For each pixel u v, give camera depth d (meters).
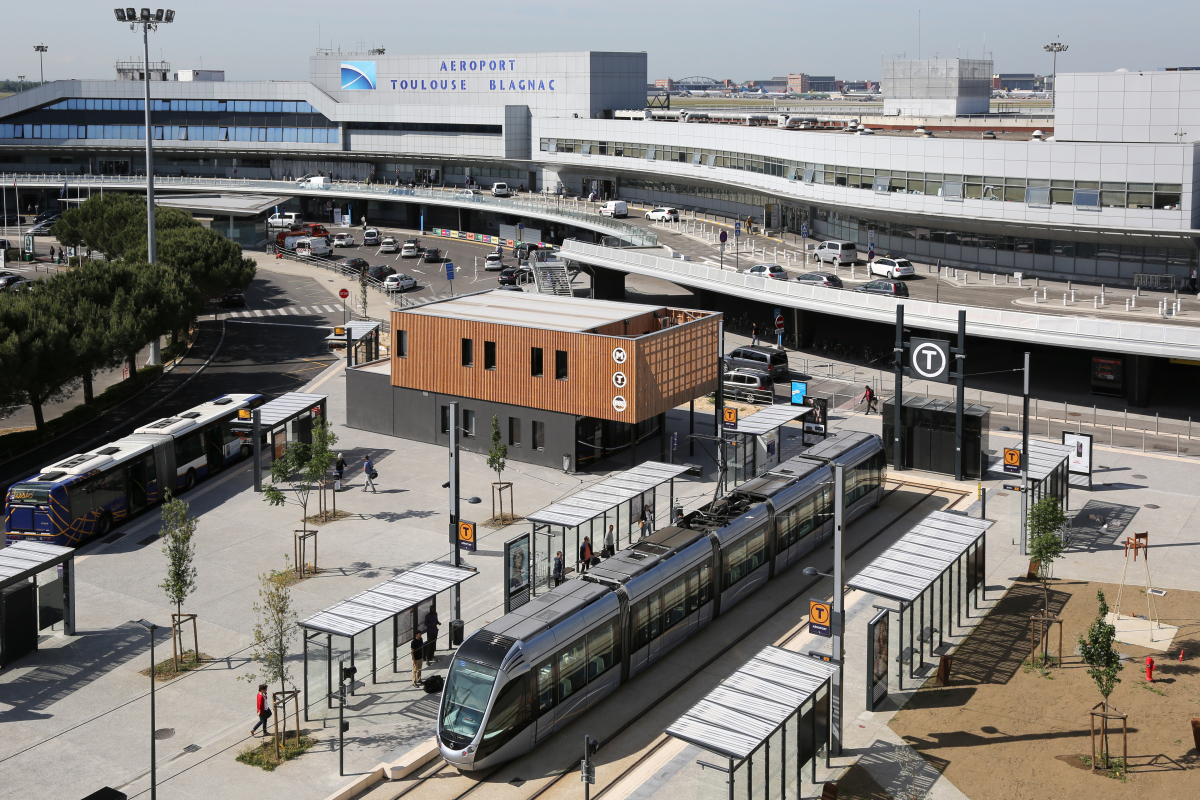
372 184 174.88
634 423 63.66
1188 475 62.81
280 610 38.66
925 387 82.94
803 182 110.44
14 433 73.38
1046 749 35.06
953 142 93.19
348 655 39.38
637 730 37.44
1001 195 90.88
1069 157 86.38
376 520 57.25
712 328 70.06
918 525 45.69
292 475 64.12
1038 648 42.16
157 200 154.50
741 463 63.00
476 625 45.06
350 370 74.38
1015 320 73.81
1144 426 72.75
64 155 184.12
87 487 54.38
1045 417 75.12
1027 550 51.53
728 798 30.80
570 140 155.50
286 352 97.75
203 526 56.47
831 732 35.06
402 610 39.44
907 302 78.75
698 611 44.41
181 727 37.69
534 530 47.56
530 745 36.00
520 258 138.75
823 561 52.38
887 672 39.16
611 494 51.31
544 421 66.38
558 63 162.75
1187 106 87.75
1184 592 46.94
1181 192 81.75
